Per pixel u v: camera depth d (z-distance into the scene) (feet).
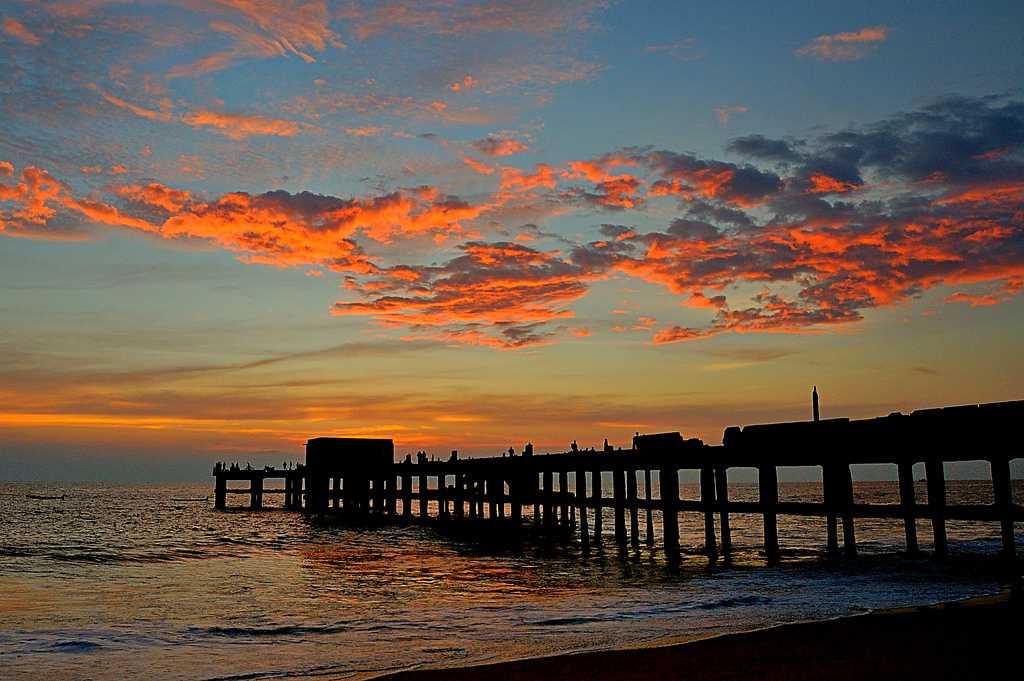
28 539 165.68
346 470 223.30
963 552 96.63
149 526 208.85
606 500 128.77
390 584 91.76
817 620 60.18
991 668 43.42
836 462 88.33
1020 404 71.77
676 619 63.67
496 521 174.81
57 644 59.31
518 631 61.46
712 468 107.34
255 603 78.13
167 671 51.21
